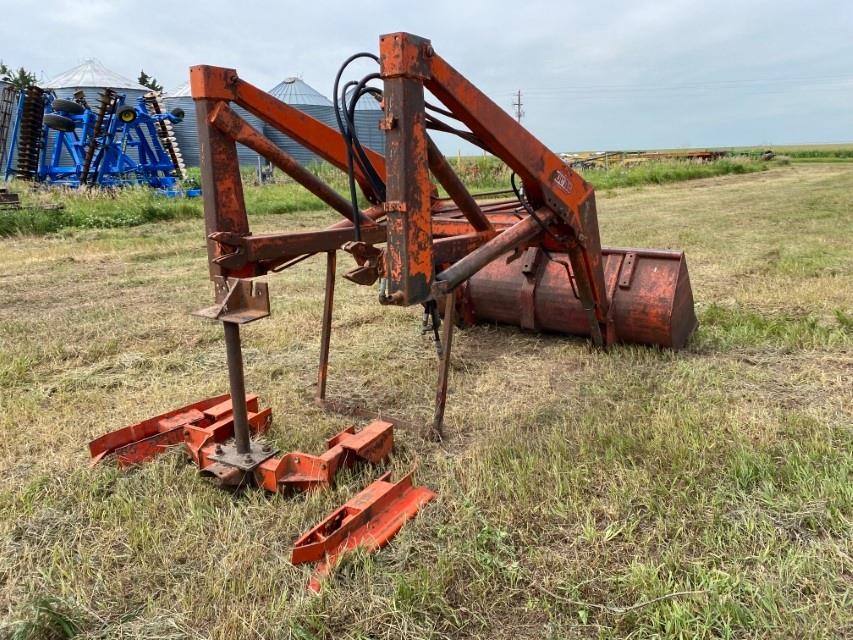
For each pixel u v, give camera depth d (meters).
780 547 2.64
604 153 49.47
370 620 2.31
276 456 3.38
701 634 2.20
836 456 3.32
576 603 2.37
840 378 4.49
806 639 2.15
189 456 3.56
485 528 2.78
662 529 2.78
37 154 21.33
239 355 3.20
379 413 4.10
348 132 3.18
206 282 8.48
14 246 11.45
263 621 2.31
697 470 3.24
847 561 2.53
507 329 5.97
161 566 2.63
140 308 7.04
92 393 4.54
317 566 2.58
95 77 31.55
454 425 4.01
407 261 2.96
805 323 5.65
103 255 10.62
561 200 4.11
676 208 17.09
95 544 2.79
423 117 2.94
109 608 2.42
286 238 3.39
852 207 16.02
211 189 3.06
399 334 5.97
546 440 3.66
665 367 4.80
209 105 3.01
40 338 5.86
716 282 7.66
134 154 27.48
